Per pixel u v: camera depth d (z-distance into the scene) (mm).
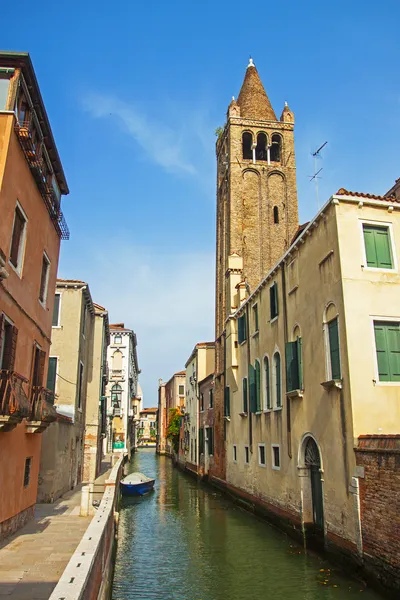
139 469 50219
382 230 14609
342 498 12922
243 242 37312
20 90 11109
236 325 28016
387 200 14703
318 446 14734
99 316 32406
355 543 12062
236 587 12086
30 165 11844
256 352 22812
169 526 20078
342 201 14359
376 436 11547
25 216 11812
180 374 68000
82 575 5832
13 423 10070
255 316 23547
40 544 10758
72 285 24188
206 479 36031
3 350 10734
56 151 14133
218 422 32438
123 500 27859
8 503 11297
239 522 20656
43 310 14070
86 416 30078
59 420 19281
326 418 14227
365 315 13531
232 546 16281
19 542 10938
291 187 39438
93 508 15570
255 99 41906
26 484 13078
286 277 18594
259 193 38781
